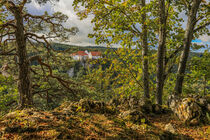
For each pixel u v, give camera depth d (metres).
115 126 3.09
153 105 5.31
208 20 8.23
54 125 2.70
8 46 13.96
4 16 11.08
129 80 10.27
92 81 12.09
